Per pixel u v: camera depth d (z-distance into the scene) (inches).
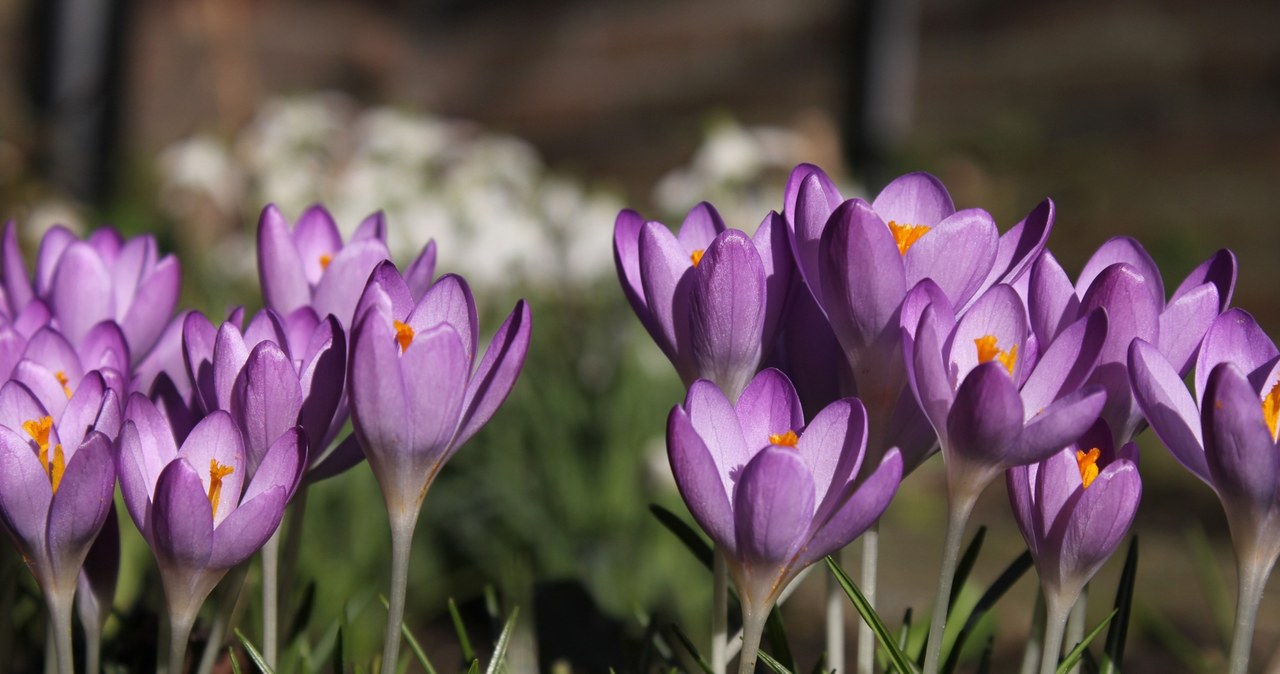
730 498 24.5
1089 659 26.6
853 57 138.0
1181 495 83.1
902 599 60.4
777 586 24.1
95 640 25.7
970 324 24.5
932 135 132.0
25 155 86.9
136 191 107.0
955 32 131.3
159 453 25.0
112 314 28.0
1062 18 123.0
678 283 25.5
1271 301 107.9
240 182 92.4
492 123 173.2
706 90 152.8
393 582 24.5
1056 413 23.6
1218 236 111.4
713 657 26.1
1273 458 23.9
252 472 25.0
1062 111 122.5
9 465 24.1
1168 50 115.5
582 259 80.6
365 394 23.9
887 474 23.6
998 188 120.0
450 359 24.0
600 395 70.6
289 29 163.0
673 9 155.8
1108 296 25.0
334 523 63.0
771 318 25.6
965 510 24.2
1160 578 63.2
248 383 24.6
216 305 74.9
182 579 24.3
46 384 25.8
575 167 164.2
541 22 169.0
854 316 24.7
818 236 25.0
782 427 24.9
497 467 66.1
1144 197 115.6
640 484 64.8
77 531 24.4
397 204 77.9
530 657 36.1
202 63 147.9
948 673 26.6
